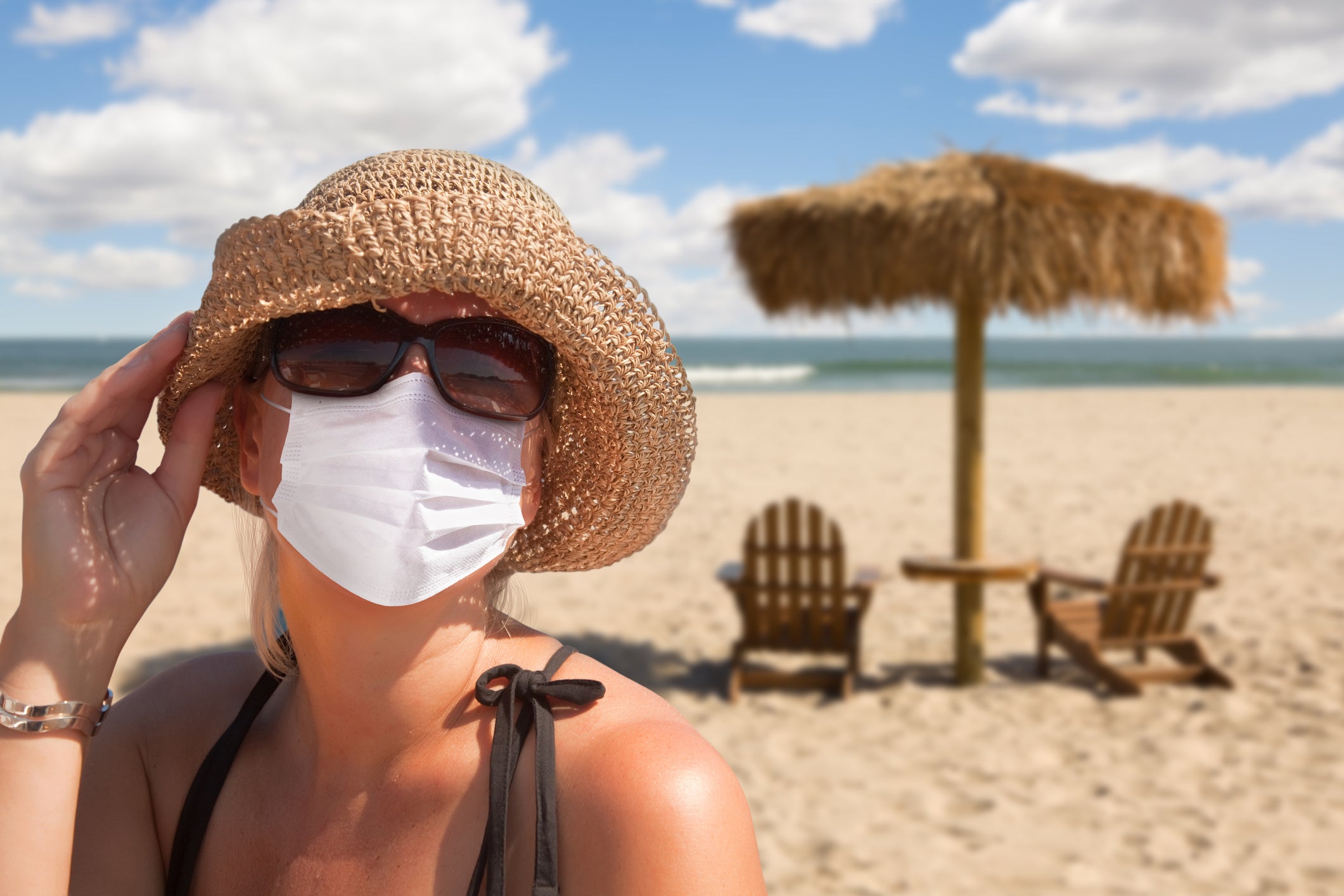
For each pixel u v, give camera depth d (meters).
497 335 0.98
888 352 116.12
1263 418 22.12
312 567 0.97
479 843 0.93
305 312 0.95
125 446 1.05
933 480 13.06
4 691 0.96
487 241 0.90
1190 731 5.07
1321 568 8.10
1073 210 4.63
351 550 0.92
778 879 3.74
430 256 0.89
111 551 1.01
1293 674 5.80
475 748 0.97
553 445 1.14
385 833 0.96
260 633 1.13
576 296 0.97
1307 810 4.21
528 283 0.92
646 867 0.82
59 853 0.94
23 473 0.98
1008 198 4.67
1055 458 15.14
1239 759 4.73
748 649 5.73
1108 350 120.81
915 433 18.86
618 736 0.90
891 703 5.55
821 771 4.67
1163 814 4.20
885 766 4.73
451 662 0.99
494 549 1.00
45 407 23.64
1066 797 4.38
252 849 1.05
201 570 7.86
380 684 0.97
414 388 0.94
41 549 0.97
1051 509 11.04
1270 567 8.16
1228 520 10.17
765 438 17.94
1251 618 6.80
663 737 0.89
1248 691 5.59
